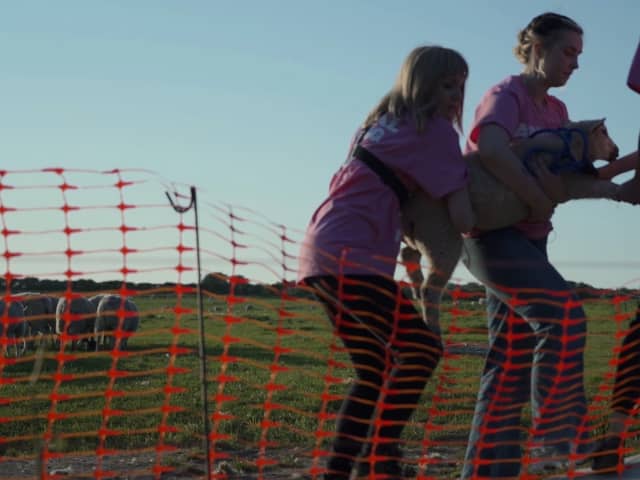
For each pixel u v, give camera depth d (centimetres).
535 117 457
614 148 454
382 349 392
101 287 2683
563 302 423
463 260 450
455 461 605
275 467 686
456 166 400
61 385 1488
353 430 394
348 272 384
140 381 1539
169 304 3844
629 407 458
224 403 1172
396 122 402
